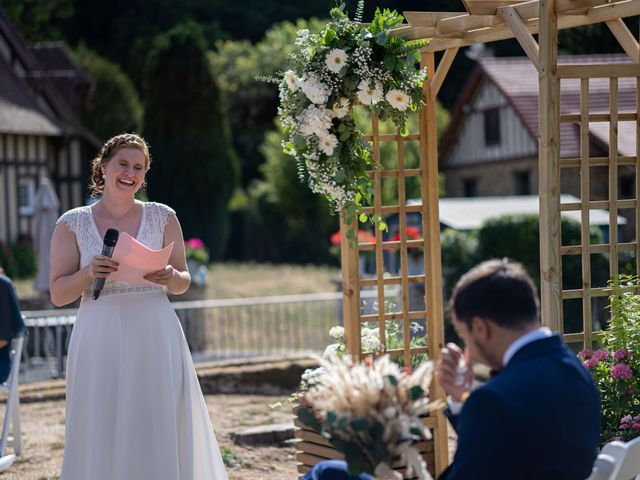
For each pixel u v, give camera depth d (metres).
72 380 4.27
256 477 6.07
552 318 4.50
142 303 4.30
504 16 4.82
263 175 42.12
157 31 41.94
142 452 4.22
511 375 2.57
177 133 30.84
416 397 2.68
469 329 2.67
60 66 29.58
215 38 43.56
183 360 4.44
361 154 5.28
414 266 13.51
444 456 5.32
